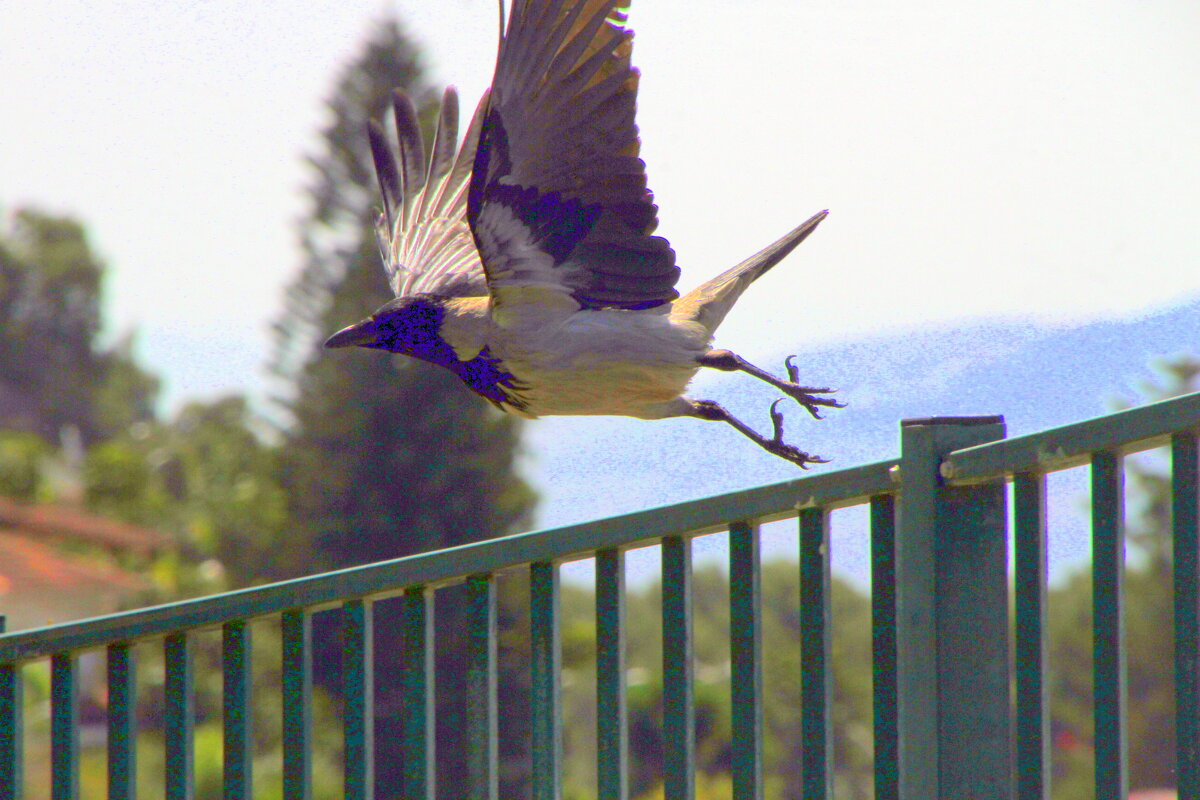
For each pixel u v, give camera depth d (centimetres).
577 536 753
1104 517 643
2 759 859
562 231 934
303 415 4847
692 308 1070
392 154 1226
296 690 805
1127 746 639
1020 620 661
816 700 704
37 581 4847
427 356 1023
